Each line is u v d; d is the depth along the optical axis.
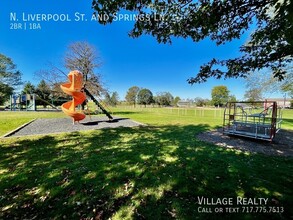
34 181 3.01
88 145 5.41
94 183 2.94
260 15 2.32
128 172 3.36
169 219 2.08
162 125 9.98
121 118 13.97
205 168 3.55
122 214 2.18
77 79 9.71
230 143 5.71
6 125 9.26
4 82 29.34
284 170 3.45
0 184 2.90
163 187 2.80
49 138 6.37
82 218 2.11
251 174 3.25
